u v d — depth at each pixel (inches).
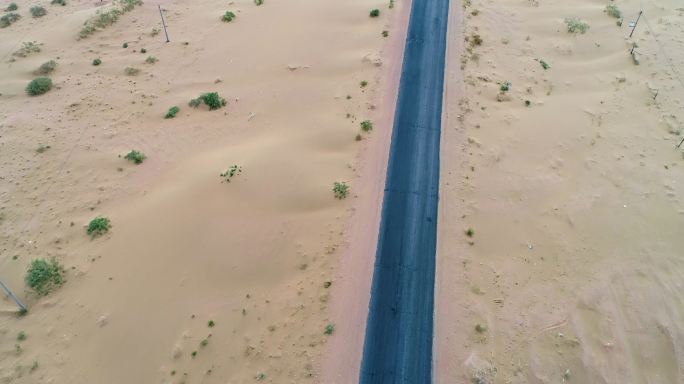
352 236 1087.0
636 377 870.4
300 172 1203.9
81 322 951.6
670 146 1293.1
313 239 1079.6
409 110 1389.0
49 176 1245.1
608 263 1041.5
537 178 1215.6
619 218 1128.2
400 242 1073.5
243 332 936.3
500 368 879.7
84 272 1029.2
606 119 1371.8
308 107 1427.2
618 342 914.1
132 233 1090.7
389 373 874.1
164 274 1017.5
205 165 1234.0
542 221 1124.5
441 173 1218.0
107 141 1347.2
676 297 978.1
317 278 1015.6
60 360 899.4
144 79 1567.4
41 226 1125.1
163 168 1267.2
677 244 1071.0
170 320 951.6
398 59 1577.3
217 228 1086.4
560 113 1390.3
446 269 1025.5
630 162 1253.7
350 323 944.3
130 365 895.1
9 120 1403.8
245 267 1028.5
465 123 1350.9
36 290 994.1
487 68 1544.0
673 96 1435.8
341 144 1298.0
